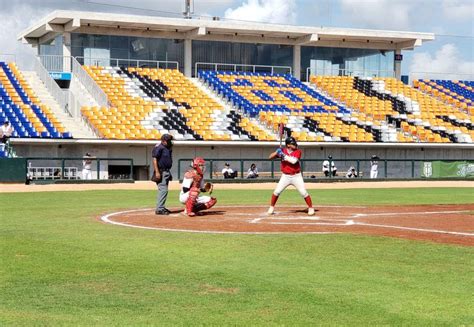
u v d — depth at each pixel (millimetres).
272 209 18094
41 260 10727
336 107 49656
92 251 11641
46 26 45594
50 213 18656
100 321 7215
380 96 52438
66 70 45844
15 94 42531
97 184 34844
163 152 17938
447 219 17297
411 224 16000
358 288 8727
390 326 7051
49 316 7410
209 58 50656
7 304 7934
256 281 9141
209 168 41094
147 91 46031
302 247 12094
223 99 48125
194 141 40469
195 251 11641
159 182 18047
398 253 11445
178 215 17906
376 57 55062
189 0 50156
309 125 46062
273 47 52375
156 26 47281
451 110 52375
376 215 18359
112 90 45281
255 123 45938
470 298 8195
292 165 17812
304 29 50250
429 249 11898
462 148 48031
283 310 7660
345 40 53531
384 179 41250
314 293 8445
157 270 9898
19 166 33594
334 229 14906
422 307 7785
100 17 44500
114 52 47750
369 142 44688
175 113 44219
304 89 51406
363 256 11133
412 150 46812
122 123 41656
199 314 7496
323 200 24828
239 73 51188
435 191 31812
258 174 40156
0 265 10289
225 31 49594
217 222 16219
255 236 13586
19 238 13312
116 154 40188
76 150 39406
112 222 16234
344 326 7047
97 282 9086
